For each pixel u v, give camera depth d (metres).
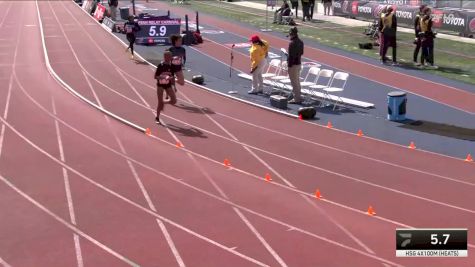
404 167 12.04
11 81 21.70
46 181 11.65
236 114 16.66
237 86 20.19
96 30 35.41
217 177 11.66
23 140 14.57
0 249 8.73
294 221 9.47
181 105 17.77
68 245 8.79
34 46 29.95
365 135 14.38
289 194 10.68
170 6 48.84
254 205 10.20
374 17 34.56
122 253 8.46
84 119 16.47
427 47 22.27
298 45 16.88
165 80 15.55
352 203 10.18
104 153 13.41
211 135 14.68
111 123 16.00
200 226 9.35
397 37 29.50
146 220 9.63
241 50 27.22
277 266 7.94
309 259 8.12
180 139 14.38
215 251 8.45
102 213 9.98
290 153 13.13
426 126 15.02
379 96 18.28
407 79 20.44
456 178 11.32
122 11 40.56
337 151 13.20
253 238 8.86
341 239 8.74
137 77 21.97
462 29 28.25
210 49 27.67
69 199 10.66
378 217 9.54
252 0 53.66
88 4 46.38
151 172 12.05
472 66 22.25
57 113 17.16
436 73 21.22
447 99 17.67
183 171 12.07
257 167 12.23
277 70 21.06
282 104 16.92
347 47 26.97
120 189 11.11
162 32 29.33
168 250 8.52
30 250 8.67
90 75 22.47
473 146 13.33
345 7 37.50
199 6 48.50
